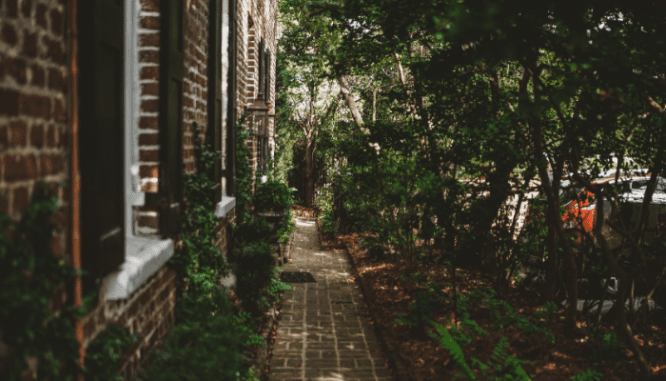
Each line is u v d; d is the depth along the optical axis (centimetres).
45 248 168
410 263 879
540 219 717
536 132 498
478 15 267
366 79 1549
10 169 152
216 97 487
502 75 730
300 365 563
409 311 710
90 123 202
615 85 382
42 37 172
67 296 192
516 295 773
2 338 147
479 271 888
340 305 807
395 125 705
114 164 235
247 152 774
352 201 1055
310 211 2356
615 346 496
